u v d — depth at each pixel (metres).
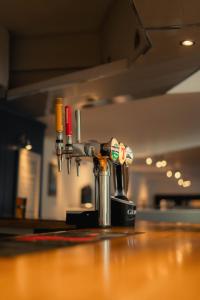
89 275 0.62
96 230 1.63
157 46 2.35
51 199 6.54
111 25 3.02
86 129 5.82
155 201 12.38
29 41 3.51
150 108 4.62
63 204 7.04
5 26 3.36
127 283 0.55
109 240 1.21
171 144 6.97
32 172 5.19
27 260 0.79
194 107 4.56
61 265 0.73
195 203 11.91
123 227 1.83
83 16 3.13
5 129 4.63
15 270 0.67
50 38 3.47
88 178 8.16
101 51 3.31
